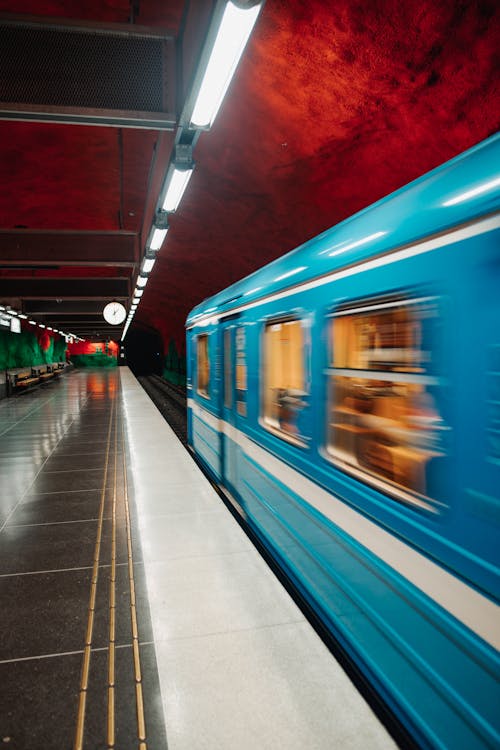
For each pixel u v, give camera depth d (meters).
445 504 1.98
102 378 37.31
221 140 7.86
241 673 2.90
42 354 38.66
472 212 1.86
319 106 6.20
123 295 19.11
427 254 2.11
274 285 4.11
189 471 7.86
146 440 10.65
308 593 3.46
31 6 5.12
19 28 4.21
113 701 2.70
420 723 2.15
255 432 4.74
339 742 2.38
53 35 4.25
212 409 6.99
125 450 9.62
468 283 1.87
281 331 3.98
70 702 2.71
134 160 8.41
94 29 4.30
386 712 2.59
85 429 12.26
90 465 8.44
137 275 13.80
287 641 3.22
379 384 2.52
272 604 3.69
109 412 15.73
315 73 5.69
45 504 6.34
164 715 2.58
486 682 1.73
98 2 5.06
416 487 2.19
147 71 4.34
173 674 2.90
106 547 4.88
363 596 2.65
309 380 3.37
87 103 4.27
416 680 2.17
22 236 11.63
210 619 3.50
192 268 17.22
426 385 2.12
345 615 2.88
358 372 2.69
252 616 3.53
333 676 2.87
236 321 5.49
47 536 5.21
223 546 4.81
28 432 11.96
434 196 2.13
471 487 1.83
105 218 11.75
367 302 2.58
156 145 6.77
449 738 1.94
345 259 2.82
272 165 7.98
